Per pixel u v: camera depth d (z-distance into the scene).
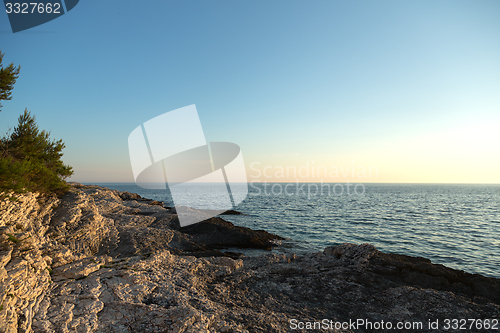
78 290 6.47
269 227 27.62
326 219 34.06
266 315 6.70
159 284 7.69
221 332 5.75
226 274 9.73
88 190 23.77
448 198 85.00
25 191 9.47
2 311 4.53
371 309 7.34
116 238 14.13
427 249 20.12
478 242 22.77
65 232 11.10
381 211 44.59
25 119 12.52
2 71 9.70
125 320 5.65
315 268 10.49
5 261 5.63
